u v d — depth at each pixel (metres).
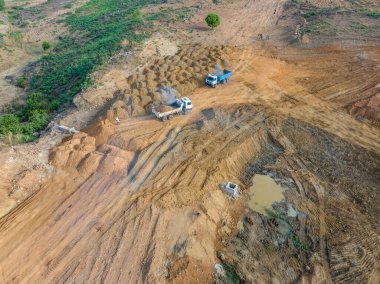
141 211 20.89
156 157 24.94
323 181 24.95
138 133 27.36
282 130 28.91
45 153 25.34
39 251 19.00
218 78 34.41
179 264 18.27
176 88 32.97
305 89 35.09
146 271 17.88
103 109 31.14
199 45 43.69
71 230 20.05
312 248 20.55
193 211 21.08
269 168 25.84
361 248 20.45
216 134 27.75
